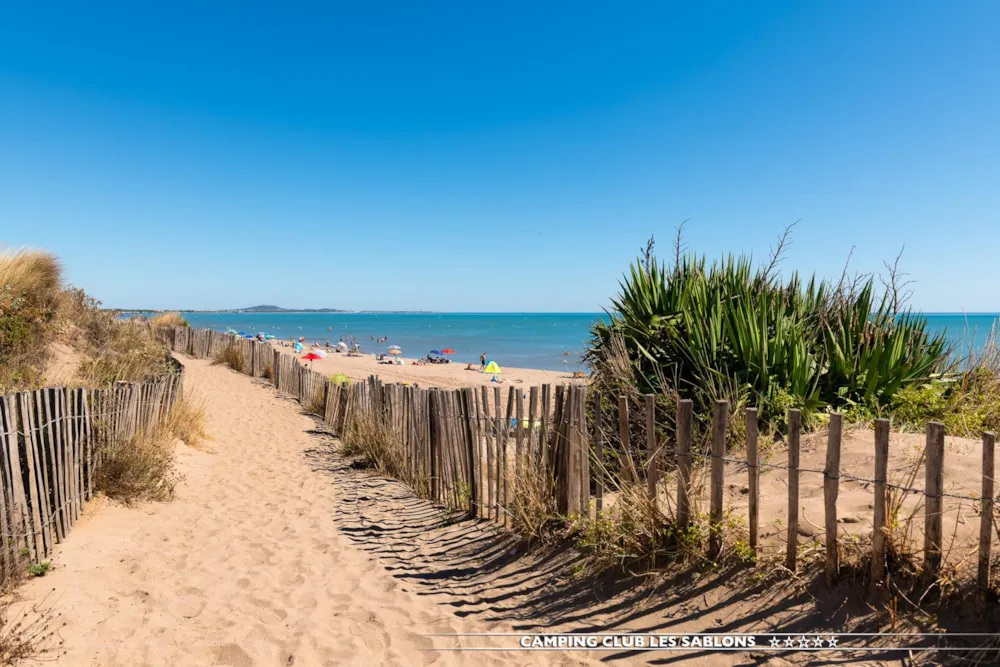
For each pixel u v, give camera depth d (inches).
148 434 257.1
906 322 222.1
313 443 383.2
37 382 284.8
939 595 100.0
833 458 109.2
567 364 1480.1
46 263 403.2
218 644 124.1
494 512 204.4
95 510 194.4
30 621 122.0
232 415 467.8
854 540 114.4
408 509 228.8
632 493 144.8
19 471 143.6
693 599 122.6
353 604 146.9
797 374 201.9
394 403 289.7
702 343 216.2
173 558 175.5
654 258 255.1
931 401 191.9
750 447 122.5
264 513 231.0
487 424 197.2
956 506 118.7
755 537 122.0
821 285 240.8
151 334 696.4
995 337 215.0
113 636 124.0
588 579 142.7
